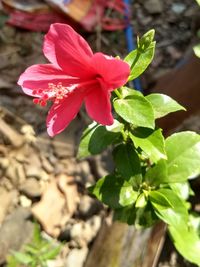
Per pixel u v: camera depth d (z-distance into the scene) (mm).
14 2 463
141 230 287
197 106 293
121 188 210
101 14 471
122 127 195
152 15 496
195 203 358
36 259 305
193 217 310
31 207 353
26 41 448
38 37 453
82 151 198
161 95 187
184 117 298
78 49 164
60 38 165
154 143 186
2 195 354
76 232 346
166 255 350
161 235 290
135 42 469
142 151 203
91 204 358
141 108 173
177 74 309
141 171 204
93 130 199
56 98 172
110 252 296
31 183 362
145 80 416
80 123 396
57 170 373
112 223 296
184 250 278
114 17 477
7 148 376
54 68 174
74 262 336
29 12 460
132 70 179
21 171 367
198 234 305
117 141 203
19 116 394
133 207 217
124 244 293
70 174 373
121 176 205
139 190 209
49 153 381
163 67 447
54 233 346
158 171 206
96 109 168
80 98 174
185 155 209
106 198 211
